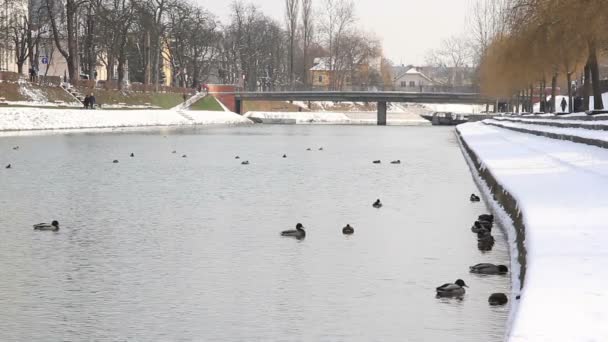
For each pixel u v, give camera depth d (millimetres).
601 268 14602
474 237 24938
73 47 129625
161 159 58031
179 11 162000
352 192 37406
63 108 117688
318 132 118062
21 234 25734
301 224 26094
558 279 13898
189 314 16469
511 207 25234
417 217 29406
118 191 37656
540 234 17922
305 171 48625
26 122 102812
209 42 182625
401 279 19328
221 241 24500
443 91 158750
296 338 14844
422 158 60375
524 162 38375
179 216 29688
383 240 24578
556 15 61406
